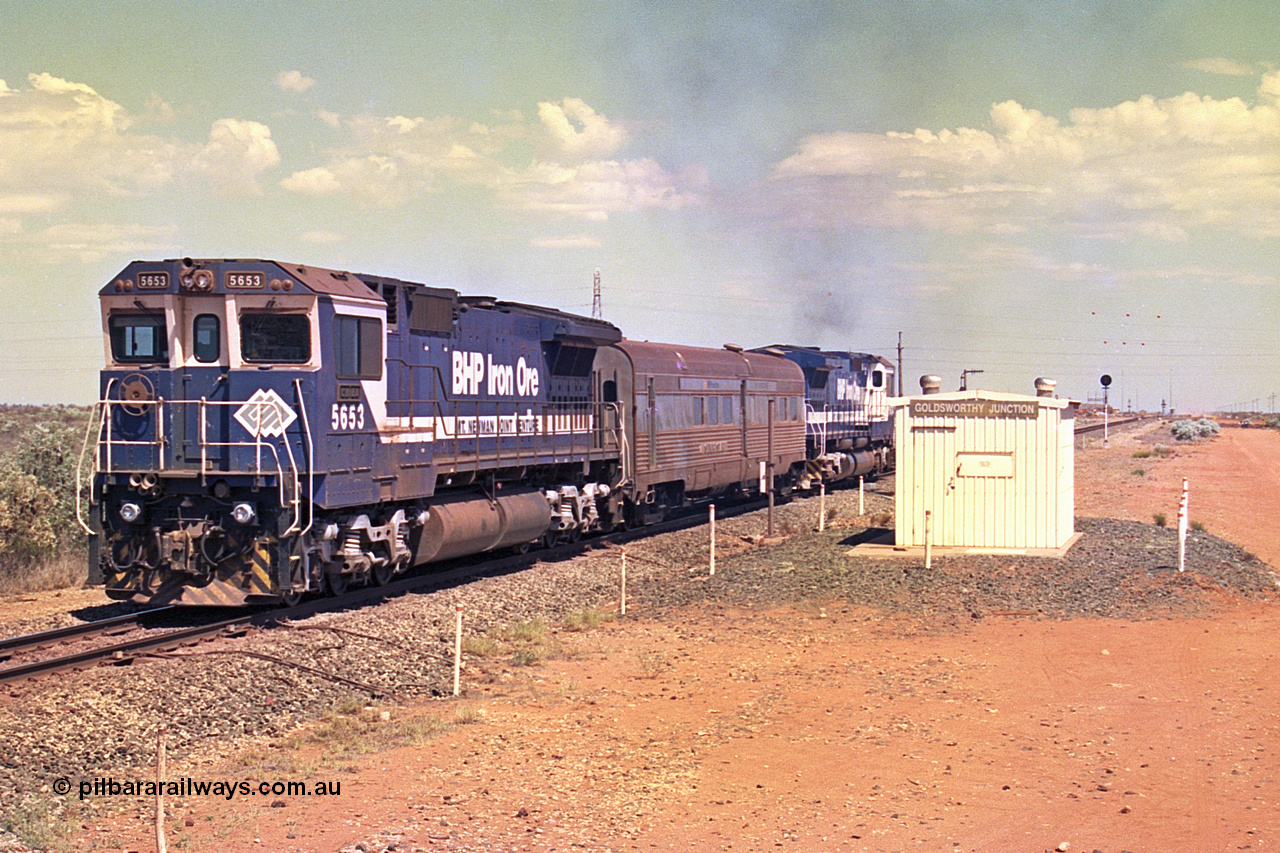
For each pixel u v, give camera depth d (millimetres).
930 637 15836
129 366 16281
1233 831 8297
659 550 25641
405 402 18719
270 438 15859
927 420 21688
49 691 11680
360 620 16031
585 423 25969
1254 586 19078
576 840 8336
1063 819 8664
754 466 34688
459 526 20391
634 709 12438
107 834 8375
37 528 22391
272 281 15906
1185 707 11867
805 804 9188
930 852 8062
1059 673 13562
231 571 16219
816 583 19219
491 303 22438
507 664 14680
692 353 31609
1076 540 22344
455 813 8898
